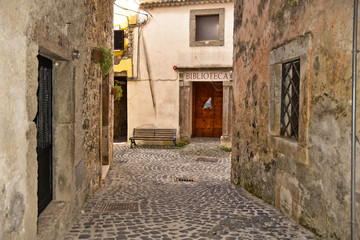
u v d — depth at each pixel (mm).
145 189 6344
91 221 4188
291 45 4078
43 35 2820
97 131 6031
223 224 4059
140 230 3850
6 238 2180
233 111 7074
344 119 3016
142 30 13219
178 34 12977
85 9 4711
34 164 2605
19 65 2314
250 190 5898
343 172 3033
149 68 13273
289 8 4176
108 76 8133
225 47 12609
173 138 12797
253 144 5707
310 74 3646
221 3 12516
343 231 3033
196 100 15734
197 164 9539
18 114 2312
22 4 2334
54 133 3877
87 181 5141
